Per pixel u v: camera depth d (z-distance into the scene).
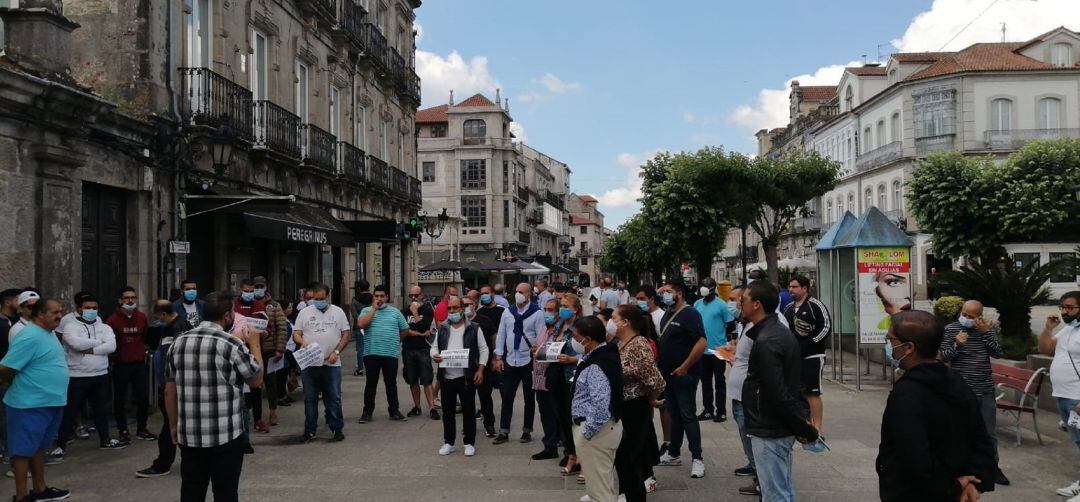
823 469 7.97
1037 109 40.94
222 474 5.38
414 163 32.72
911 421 3.64
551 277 82.44
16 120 9.05
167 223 12.73
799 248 60.66
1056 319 7.98
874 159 46.03
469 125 62.84
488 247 61.69
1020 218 32.81
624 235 69.81
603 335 5.64
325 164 19.98
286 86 18.83
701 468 7.68
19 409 6.75
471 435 8.90
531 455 8.87
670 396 7.96
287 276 19.23
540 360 7.93
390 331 11.18
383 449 9.21
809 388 7.61
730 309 11.49
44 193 9.58
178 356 5.35
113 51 12.20
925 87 42.16
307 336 9.70
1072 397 7.24
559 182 103.44
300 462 8.53
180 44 13.50
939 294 14.26
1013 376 9.41
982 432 3.75
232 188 15.02
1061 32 42.34
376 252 27.62
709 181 35.19
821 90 65.12
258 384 5.70
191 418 5.30
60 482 7.62
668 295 9.80
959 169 34.16
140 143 11.89
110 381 11.27
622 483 5.97
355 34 23.78
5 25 9.35
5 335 7.97
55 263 9.76
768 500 5.11
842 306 14.37
